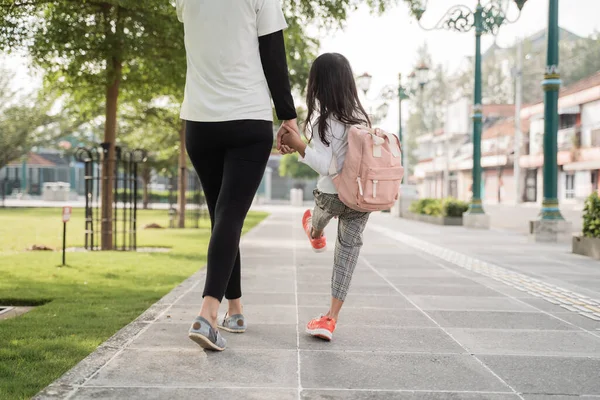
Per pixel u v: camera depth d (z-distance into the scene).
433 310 4.31
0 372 2.76
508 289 5.34
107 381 2.55
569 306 4.53
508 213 27.06
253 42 3.04
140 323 3.71
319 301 4.64
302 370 2.75
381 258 7.98
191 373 2.67
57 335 3.60
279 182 66.12
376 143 3.14
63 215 7.36
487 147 45.62
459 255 8.45
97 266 7.35
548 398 2.42
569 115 35.66
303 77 14.83
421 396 2.42
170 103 16.56
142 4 7.81
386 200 3.15
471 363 2.92
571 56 42.34
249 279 5.88
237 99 3.00
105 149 9.91
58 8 8.59
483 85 58.44
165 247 10.59
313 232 3.62
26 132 28.48
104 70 9.73
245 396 2.38
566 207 34.47
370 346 3.22
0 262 7.71
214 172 3.26
